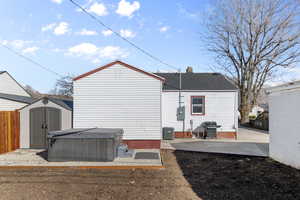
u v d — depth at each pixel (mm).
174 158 9602
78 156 8875
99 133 8945
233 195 5254
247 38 24984
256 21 24328
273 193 5328
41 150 11539
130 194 5355
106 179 6590
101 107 11945
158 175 7043
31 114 12078
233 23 24984
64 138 8867
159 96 11891
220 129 16234
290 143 8000
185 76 18812
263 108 46969
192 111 16484
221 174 7098
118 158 9391
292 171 7238
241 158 9570
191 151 11047
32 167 8078
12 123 11469
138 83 11938
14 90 20797
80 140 8914
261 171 7328
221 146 12531
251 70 25656
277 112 8938
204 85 16969
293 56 23891
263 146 12500
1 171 7547
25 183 6180
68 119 12258
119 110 11922
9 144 11164
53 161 8836
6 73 19625
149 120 11875
